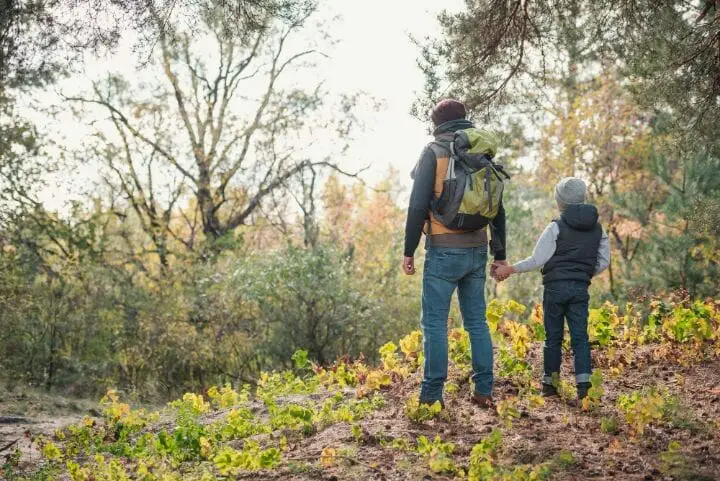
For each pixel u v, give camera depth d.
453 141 4.97
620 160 25.06
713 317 7.02
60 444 6.72
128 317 18.59
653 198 21.38
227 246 24.91
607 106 24.27
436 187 4.95
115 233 23.53
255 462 4.41
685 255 16.11
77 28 7.64
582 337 5.46
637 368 6.54
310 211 25.20
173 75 25.89
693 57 8.66
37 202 20.14
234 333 18.64
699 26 8.55
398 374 6.82
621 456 4.21
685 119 9.08
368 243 27.88
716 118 8.90
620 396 5.41
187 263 21.81
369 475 4.12
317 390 7.69
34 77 8.63
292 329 18.05
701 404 5.31
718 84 8.73
